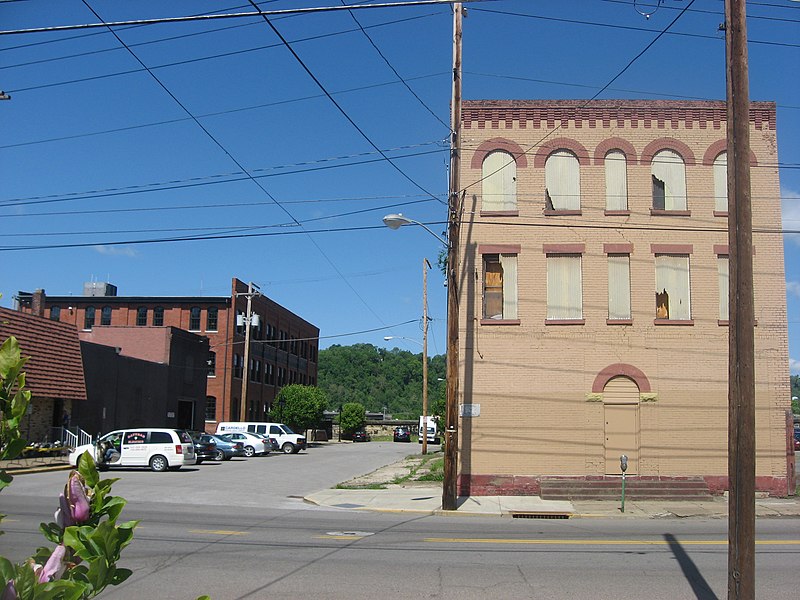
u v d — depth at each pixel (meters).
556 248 23.16
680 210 23.22
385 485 25.56
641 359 22.66
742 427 8.75
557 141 23.56
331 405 123.56
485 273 23.42
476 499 21.31
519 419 22.58
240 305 59.97
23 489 21.84
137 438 30.44
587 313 22.84
